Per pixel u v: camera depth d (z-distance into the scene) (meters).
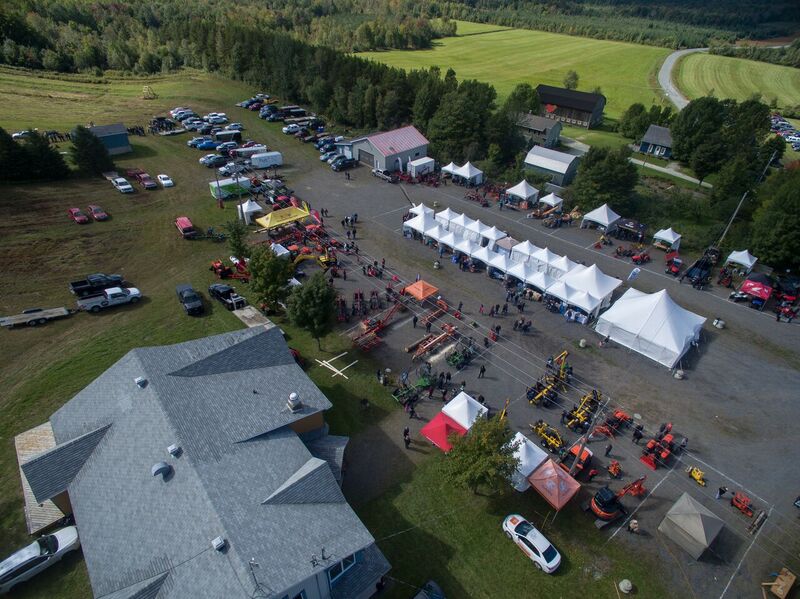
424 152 79.38
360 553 23.78
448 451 29.27
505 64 154.00
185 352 29.78
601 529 27.30
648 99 123.25
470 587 24.30
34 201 57.62
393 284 48.28
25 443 29.19
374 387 36.03
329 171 75.00
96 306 42.50
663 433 32.97
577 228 61.25
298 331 41.53
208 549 19.89
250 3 177.62
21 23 107.50
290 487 23.03
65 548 24.09
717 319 44.75
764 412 35.22
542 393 35.09
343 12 192.88
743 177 62.62
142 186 65.12
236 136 82.06
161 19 141.62
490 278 50.06
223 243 54.03
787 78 144.75
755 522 27.42
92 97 96.38
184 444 23.56
